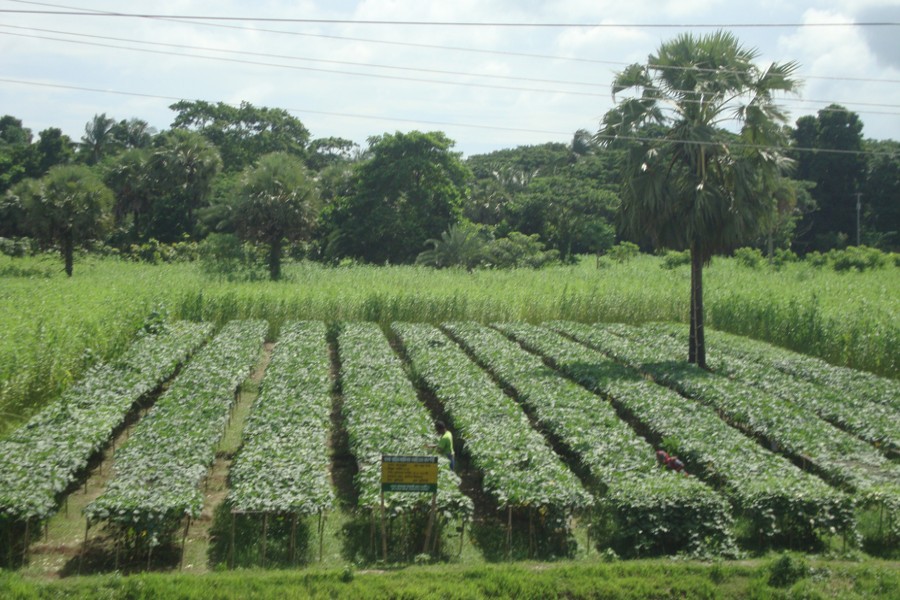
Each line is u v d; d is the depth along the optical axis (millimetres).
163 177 61094
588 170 78562
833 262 49781
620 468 14180
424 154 58562
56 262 49562
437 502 12367
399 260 58375
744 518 13281
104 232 44656
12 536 12250
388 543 12930
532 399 19172
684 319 35344
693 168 24047
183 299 32156
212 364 21969
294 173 44062
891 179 68125
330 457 17484
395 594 10469
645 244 74125
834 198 70188
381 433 15930
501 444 15305
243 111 80500
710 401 19547
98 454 16781
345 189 64812
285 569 11734
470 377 21141
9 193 54562
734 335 30969
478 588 10680
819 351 27266
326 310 33406
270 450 14594
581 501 12617
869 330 25484
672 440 15984
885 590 10758
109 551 12305
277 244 44406
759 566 11430
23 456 13719
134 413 20031
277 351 25016
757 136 23891
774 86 23562
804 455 15391
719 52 23891
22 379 18547
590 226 64250
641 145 24047
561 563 11961
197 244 56406
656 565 11484
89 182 44062
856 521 12555
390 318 33812
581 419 17172
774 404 18703
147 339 25719
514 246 54625
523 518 13789
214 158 63094
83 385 19078
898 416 18359
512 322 33438
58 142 78188
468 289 36500
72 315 23688
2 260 50188
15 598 10008
